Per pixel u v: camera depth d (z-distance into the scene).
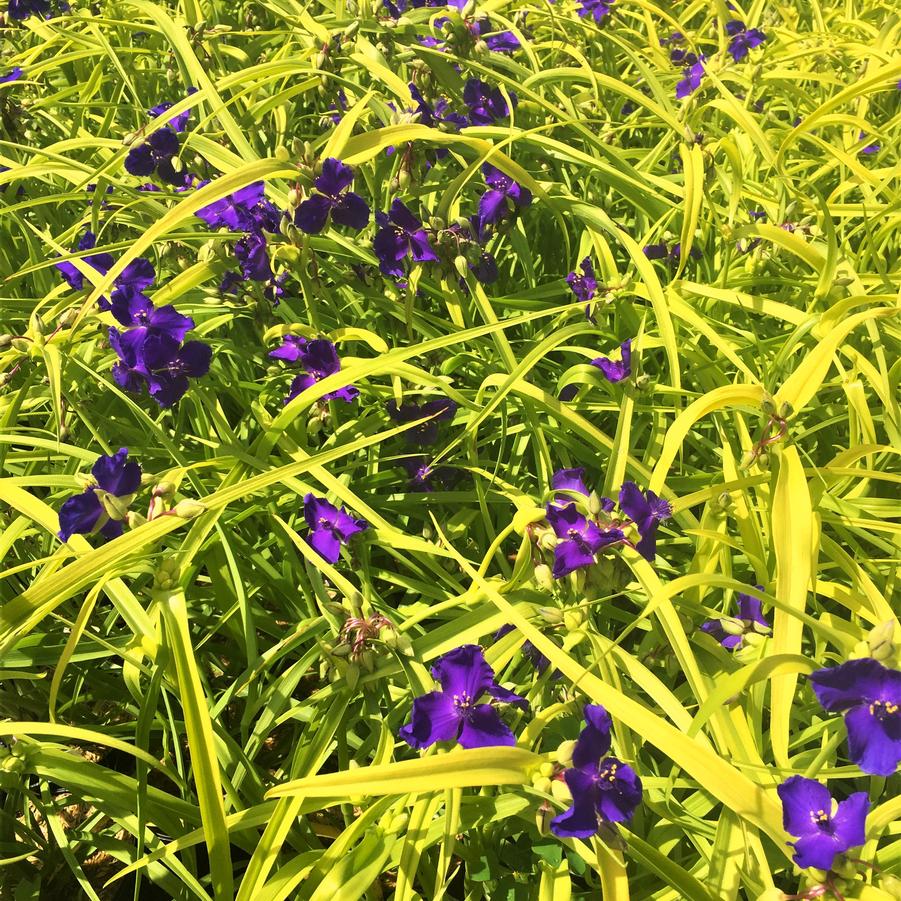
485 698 0.51
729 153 0.80
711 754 0.45
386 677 0.58
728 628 0.57
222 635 0.73
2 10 1.08
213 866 0.48
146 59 1.11
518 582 0.58
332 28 0.86
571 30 1.20
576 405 0.74
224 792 0.57
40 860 0.63
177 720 0.66
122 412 0.76
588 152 0.91
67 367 0.71
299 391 0.69
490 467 0.73
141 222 0.78
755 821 0.44
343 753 0.59
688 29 1.60
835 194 0.89
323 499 0.62
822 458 0.79
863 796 0.43
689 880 0.48
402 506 0.71
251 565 0.68
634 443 0.72
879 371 0.72
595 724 0.46
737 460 0.74
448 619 0.66
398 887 0.49
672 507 0.56
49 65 0.93
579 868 0.54
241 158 0.76
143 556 0.56
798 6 1.54
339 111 0.86
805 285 0.80
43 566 0.67
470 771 0.45
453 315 0.77
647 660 0.58
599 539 0.52
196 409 0.75
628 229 0.97
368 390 0.71
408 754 0.60
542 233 0.99
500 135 0.81
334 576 0.55
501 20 0.93
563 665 0.47
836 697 0.43
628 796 0.46
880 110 1.25
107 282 0.59
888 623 0.44
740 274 0.86
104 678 0.67
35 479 0.60
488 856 0.56
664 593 0.47
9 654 0.58
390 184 0.79
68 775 0.53
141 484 0.54
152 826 0.62
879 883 0.46
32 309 0.78
